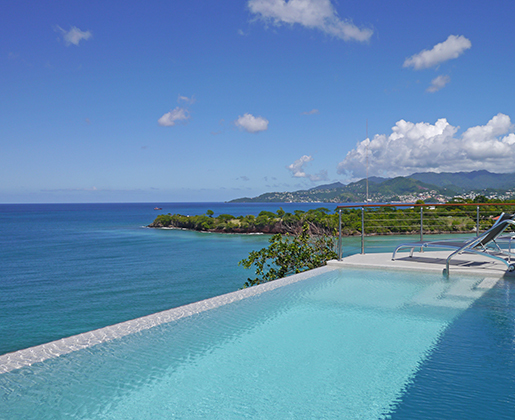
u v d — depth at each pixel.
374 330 3.22
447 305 3.97
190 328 3.29
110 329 3.19
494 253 6.58
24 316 13.47
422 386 2.18
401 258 6.93
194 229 58.69
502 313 3.66
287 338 3.04
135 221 87.31
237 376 2.33
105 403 1.98
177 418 1.83
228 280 19.08
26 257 29.56
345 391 2.12
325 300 4.25
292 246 8.08
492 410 1.90
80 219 98.12
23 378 2.28
